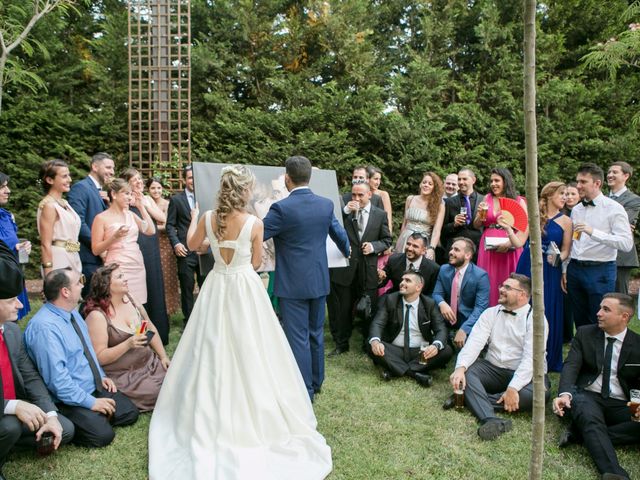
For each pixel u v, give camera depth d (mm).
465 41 10430
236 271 3160
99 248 4168
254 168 4398
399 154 8820
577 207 4570
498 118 9359
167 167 7832
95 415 3092
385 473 2848
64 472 2809
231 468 2682
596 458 2895
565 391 3293
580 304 4551
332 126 8648
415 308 4352
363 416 3541
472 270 4578
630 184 9102
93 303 3654
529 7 1672
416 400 3818
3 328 2938
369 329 4535
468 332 4340
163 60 7930
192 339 3201
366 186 4883
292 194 3613
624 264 5176
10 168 7922
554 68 10055
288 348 3273
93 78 9094
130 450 3055
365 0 9977
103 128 8289
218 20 9852
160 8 7816
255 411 2943
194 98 9312
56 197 4203
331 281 4859
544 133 9102
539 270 1854
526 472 2881
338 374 4359
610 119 9562
